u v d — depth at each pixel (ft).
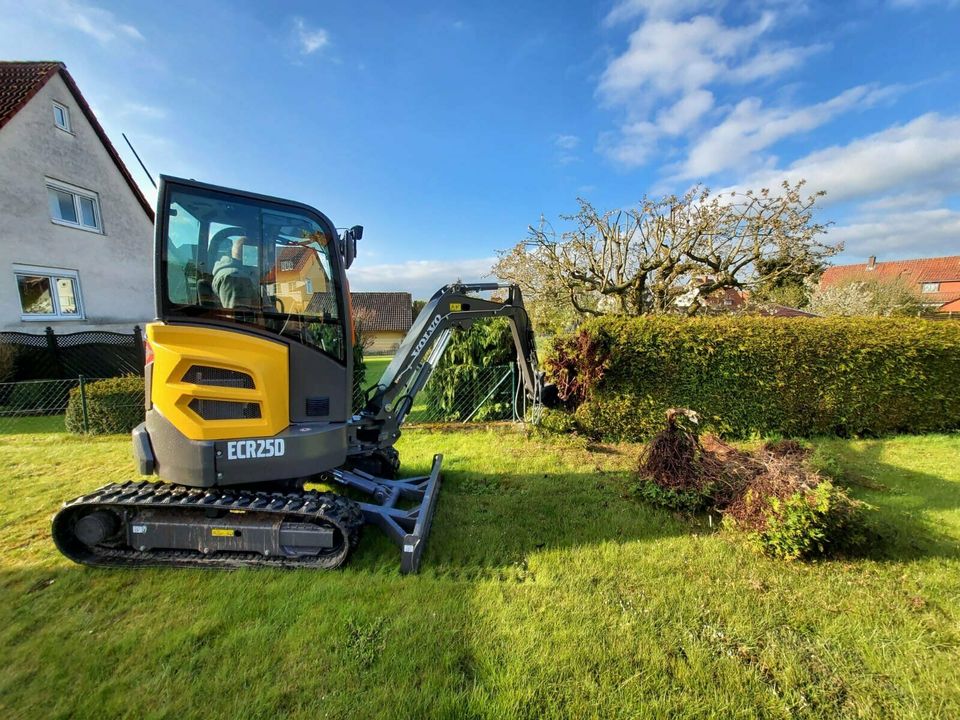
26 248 34.42
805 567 9.08
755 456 12.88
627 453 17.48
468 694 5.92
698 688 6.08
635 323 19.36
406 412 13.02
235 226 9.18
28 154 34.58
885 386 19.35
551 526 11.07
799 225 29.12
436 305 13.01
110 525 9.03
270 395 8.97
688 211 30.81
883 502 12.23
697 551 9.79
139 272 45.32
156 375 8.77
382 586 8.39
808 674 6.31
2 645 6.91
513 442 18.70
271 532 8.95
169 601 7.97
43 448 18.48
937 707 5.79
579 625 7.30
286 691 5.99
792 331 19.01
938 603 7.90
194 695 5.94
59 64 36.81
